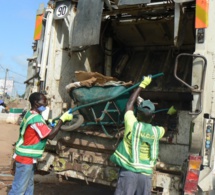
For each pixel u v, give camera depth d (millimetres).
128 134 3168
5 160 7203
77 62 4836
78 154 3947
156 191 3428
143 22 5090
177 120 3473
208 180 3236
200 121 3189
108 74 5270
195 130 3201
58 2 4566
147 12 4953
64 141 4129
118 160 3184
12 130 13422
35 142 3713
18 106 24859
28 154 3686
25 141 3721
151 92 5043
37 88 4613
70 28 4480
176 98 4895
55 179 5887
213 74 3314
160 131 3203
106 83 3795
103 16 5082
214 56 3318
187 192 3139
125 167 3127
